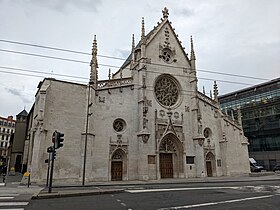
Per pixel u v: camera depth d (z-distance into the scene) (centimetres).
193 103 4212
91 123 3167
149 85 3866
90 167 3019
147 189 2081
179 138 3922
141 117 3569
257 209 1152
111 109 3475
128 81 3781
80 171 2973
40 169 2720
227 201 1387
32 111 4312
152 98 3831
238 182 2945
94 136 3209
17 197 1546
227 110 8444
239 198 1512
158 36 4253
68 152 2973
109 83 3588
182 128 4019
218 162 4391
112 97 3525
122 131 3503
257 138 7481
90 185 2545
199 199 1466
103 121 3369
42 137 2802
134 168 3434
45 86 2991
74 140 3045
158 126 3766
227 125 4703
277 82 7212
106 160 3250
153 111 3778
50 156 2389
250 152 7588
